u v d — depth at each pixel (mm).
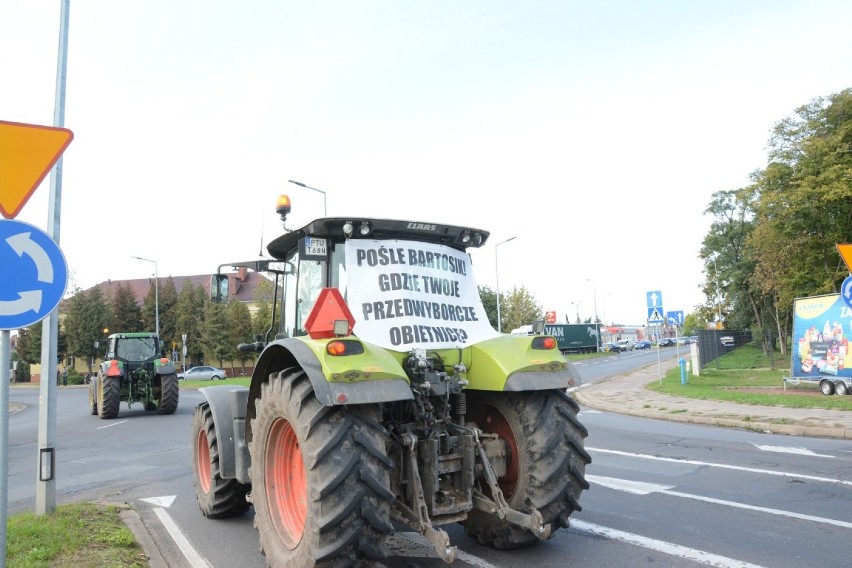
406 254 4828
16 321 3793
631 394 19812
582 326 67250
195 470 6613
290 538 4230
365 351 3938
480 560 4723
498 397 4836
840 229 30297
